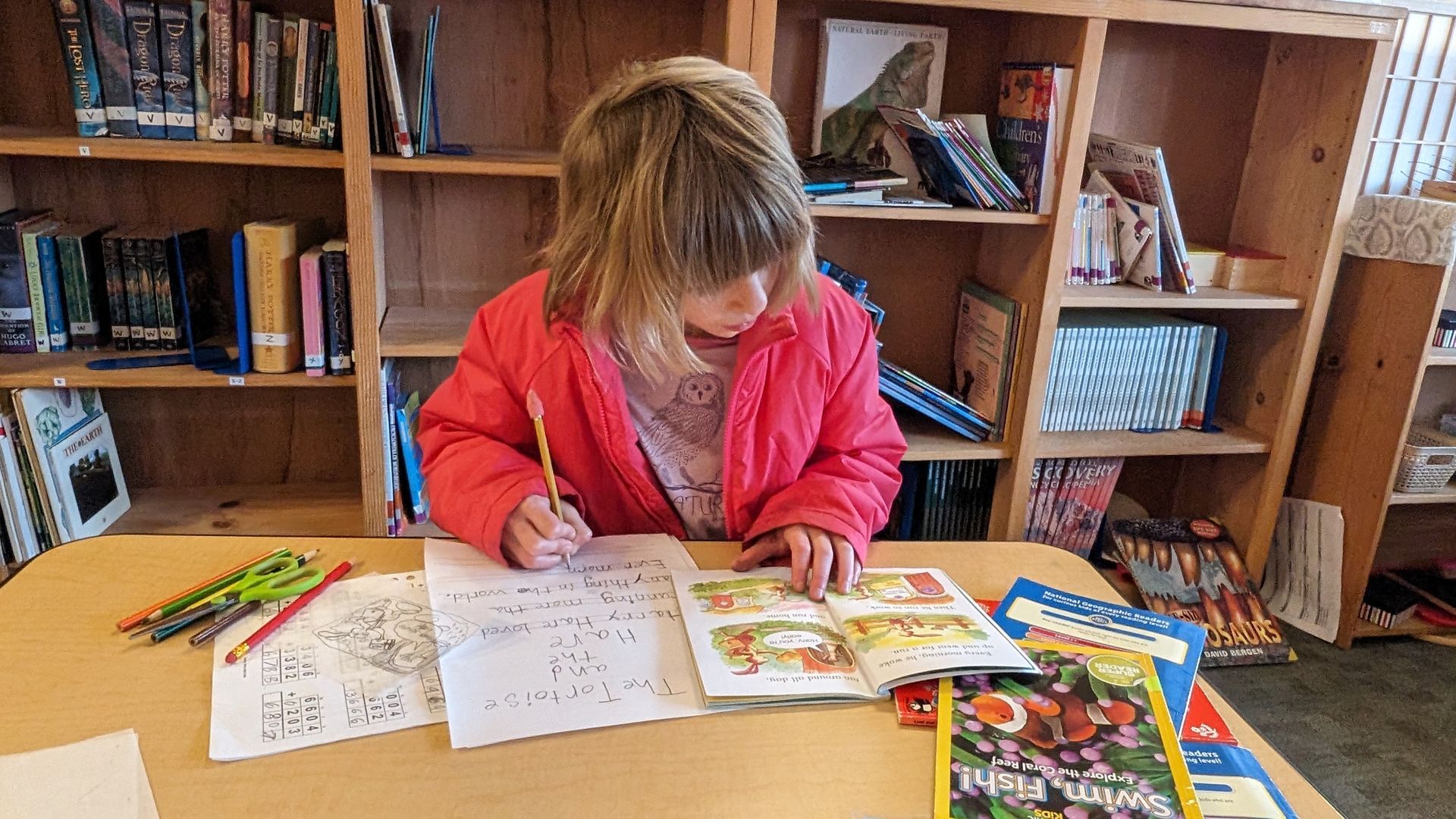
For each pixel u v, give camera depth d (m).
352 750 0.71
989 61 2.04
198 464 2.04
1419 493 2.17
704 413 1.17
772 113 0.85
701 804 0.68
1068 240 1.87
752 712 0.78
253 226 1.72
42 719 0.73
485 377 1.11
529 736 0.73
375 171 1.73
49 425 1.74
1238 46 2.13
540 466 1.09
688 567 0.99
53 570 0.93
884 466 1.14
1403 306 2.04
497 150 1.87
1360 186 2.25
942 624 0.89
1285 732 1.90
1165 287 2.06
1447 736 1.92
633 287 0.80
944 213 1.82
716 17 1.78
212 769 0.69
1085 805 0.69
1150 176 1.95
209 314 1.91
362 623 0.86
